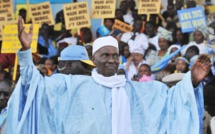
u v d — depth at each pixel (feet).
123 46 57.41
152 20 62.54
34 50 54.60
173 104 26.84
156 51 58.49
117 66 27.20
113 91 26.78
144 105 26.86
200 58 26.35
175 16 63.46
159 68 53.06
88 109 26.35
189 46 56.44
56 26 64.85
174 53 53.62
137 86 27.43
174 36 60.39
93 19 65.98
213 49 55.57
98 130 26.02
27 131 26.25
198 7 59.26
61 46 60.64
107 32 61.77
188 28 59.26
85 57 31.35
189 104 26.37
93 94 26.66
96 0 60.29
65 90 26.86
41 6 62.28
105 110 26.32
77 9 59.52
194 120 26.14
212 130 32.58
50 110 26.45
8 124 26.14
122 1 65.62
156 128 26.48
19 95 26.30
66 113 26.37
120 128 26.35
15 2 67.82
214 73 50.31
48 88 26.66
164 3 66.23
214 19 63.05
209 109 39.81
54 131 26.37
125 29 61.36
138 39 58.90
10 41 54.08
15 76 52.95
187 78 26.48
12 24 58.13
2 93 37.11
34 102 26.37
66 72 30.78
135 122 26.66
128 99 26.81
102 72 26.99
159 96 27.17
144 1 61.21
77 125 26.22
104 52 26.78
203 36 56.95
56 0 68.80
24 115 25.98
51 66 55.62
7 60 57.16
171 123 26.63
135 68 55.72
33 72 26.48
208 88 40.19
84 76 27.30
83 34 61.98
